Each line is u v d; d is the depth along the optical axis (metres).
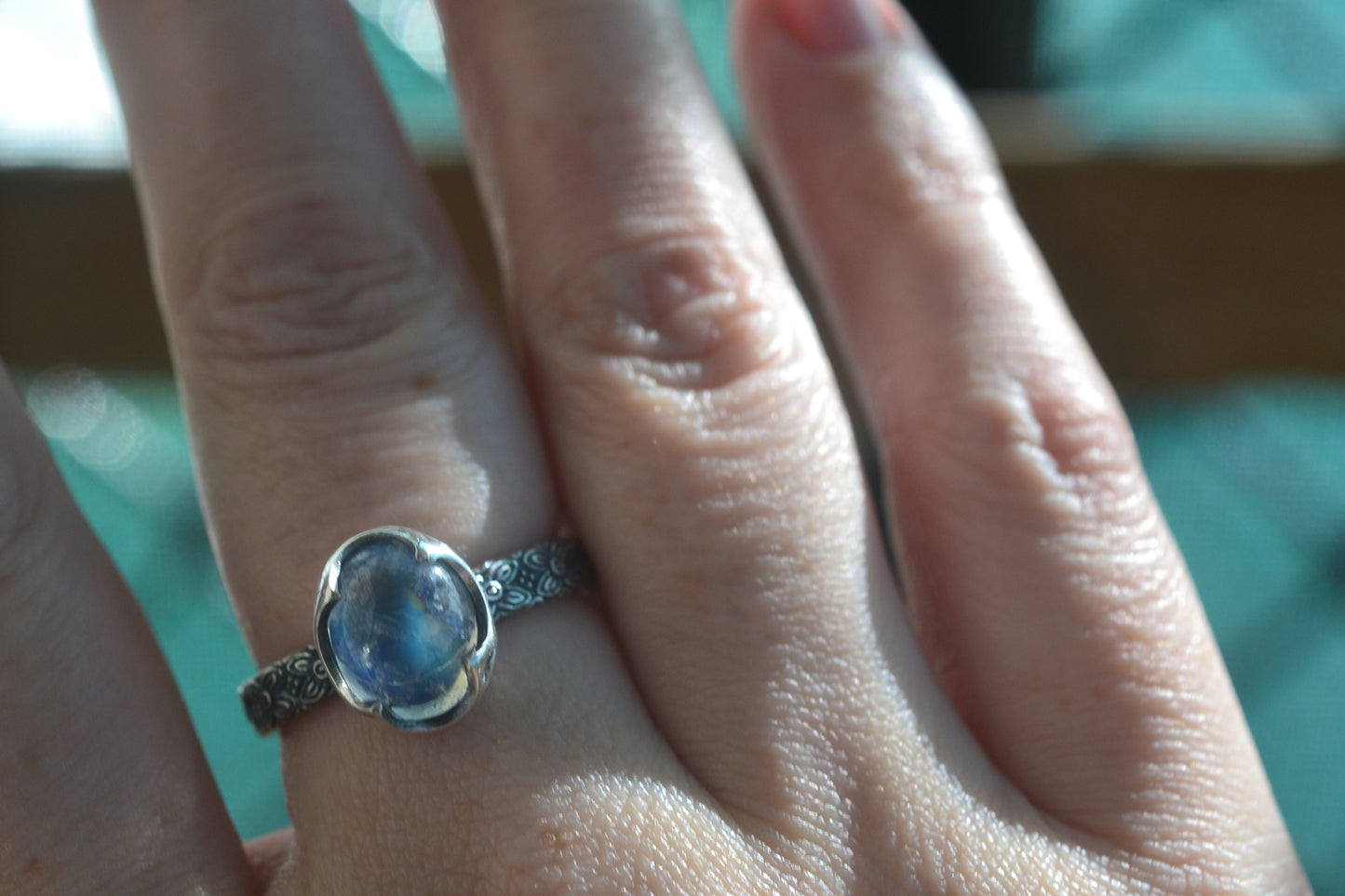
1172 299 0.16
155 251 0.11
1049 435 0.11
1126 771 0.11
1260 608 0.20
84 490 0.19
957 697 0.11
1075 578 0.11
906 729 0.11
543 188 0.11
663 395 0.11
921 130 0.12
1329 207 0.15
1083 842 0.11
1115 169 0.15
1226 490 0.20
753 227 0.11
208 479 0.11
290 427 0.10
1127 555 0.11
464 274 0.11
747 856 0.10
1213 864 0.11
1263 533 0.20
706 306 0.11
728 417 0.11
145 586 0.19
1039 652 0.11
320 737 0.10
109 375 0.17
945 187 0.12
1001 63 0.17
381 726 0.10
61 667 0.10
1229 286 0.16
